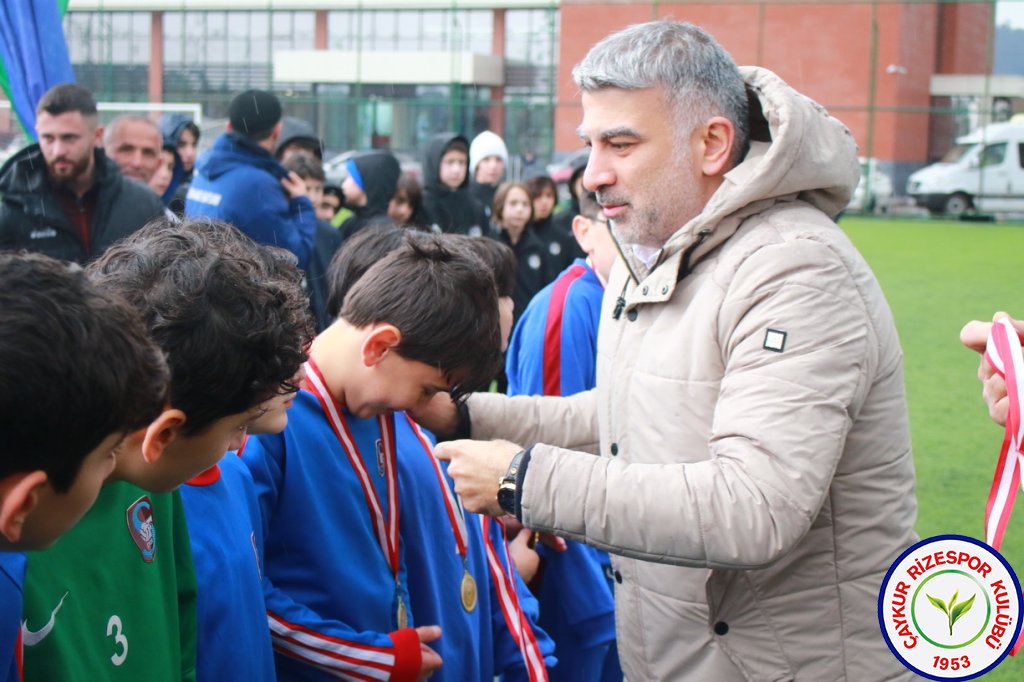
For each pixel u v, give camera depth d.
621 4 26.42
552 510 1.84
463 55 27.25
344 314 1.96
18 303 0.99
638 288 2.08
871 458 1.96
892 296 12.93
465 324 1.88
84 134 4.27
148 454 1.22
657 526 1.79
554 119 25.64
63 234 4.36
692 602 2.01
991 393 1.77
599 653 2.87
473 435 2.38
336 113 25.78
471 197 7.73
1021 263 16.12
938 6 25.94
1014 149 24.17
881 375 1.96
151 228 1.71
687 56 1.99
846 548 1.96
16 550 1.10
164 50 26.08
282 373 1.45
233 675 1.65
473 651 2.17
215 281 1.38
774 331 1.84
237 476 1.76
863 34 25.53
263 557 1.89
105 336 1.03
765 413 1.79
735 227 1.99
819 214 2.01
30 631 1.28
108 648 1.41
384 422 2.07
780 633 1.97
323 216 6.52
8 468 1.00
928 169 24.78
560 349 3.13
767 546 1.75
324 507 1.91
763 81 2.01
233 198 4.77
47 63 4.68
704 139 2.02
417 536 2.09
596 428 2.43
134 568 1.48
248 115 4.84
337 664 1.82
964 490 5.79
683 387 1.98
